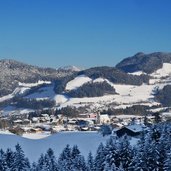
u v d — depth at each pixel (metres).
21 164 84.56
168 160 63.28
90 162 80.38
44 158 83.31
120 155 73.69
